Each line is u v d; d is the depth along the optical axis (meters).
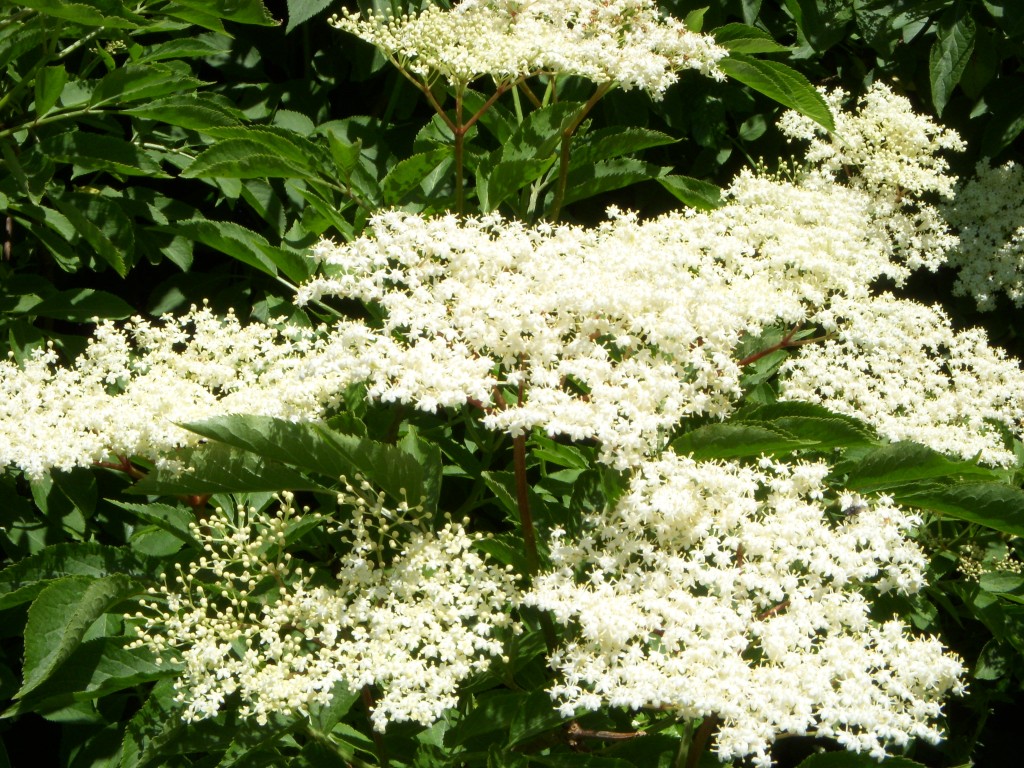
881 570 1.00
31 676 0.87
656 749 0.92
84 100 1.04
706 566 0.91
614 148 1.07
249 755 0.89
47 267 1.11
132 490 0.91
